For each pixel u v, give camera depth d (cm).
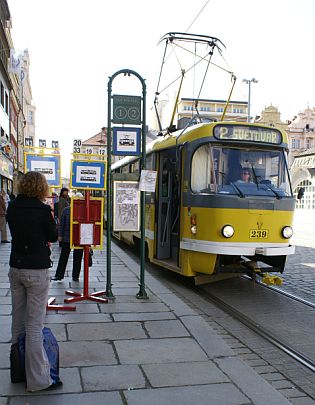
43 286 371
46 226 376
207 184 777
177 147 853
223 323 631
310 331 601
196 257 789
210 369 426
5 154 2834
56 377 379
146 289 750
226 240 742
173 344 491
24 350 373
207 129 788
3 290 711
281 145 825
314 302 758
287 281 932
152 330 534
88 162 663
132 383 390
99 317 581
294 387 417
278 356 502
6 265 958
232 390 383
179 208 852
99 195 1619
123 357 450
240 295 806
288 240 798
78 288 748
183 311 615
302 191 847
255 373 420
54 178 687
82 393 368
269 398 371
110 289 689
